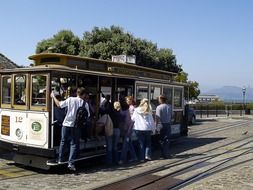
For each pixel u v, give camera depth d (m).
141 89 14.53
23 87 11.43
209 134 21.98
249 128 26.50
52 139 10.70
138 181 9.65
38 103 10.96
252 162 12.31
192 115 29.94
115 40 34.22
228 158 13.19
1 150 12.63
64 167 11.52
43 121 10.78
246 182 9.11
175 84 17.25
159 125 13.73
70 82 11.54
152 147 15.65
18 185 9.27
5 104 12.02
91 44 35.47
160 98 13.54
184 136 18.50
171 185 9.20
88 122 11.64
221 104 51.25
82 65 12.24
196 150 15.36
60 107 10.59
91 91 12.30
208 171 10.91
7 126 11.91
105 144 12.81
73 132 10.68
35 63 12.52
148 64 34.84
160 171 10.93
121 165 12.07
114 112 12.16
